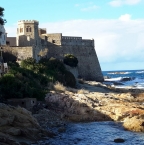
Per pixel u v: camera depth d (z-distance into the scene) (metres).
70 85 102.38
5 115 43.59
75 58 127.75
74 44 141.50
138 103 71.31
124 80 185.50
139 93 92.00
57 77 96.31
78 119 57.88
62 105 65.00
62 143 41.56
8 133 40.19
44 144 40.44
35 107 62.06
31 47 97.31
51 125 52.12
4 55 96.25
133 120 51.31
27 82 73.38
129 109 60.19
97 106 63.53
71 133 47.53
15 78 69.00
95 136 45.78
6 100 61.69
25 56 97.12
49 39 135.38
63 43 137.50
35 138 42.09
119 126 52.75
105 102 67.62
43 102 66.69
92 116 59.06
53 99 67.31
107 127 52.00
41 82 85.31
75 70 128.25
